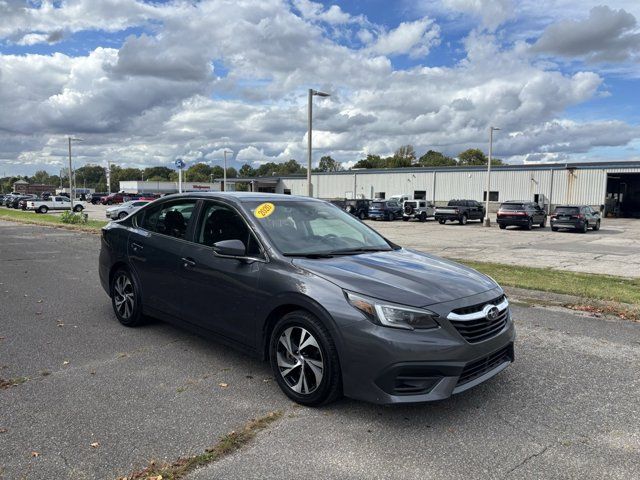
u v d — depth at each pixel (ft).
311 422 11.67
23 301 23.81
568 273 34.86
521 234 83.87
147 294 17.81
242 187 232.53
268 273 13.32
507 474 9.64
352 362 11.42
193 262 15.55
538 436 11.18
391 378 11.02
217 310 14.78
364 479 9.42
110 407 12.28
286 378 12.93
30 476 9.33
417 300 11.46
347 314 11.51
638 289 28.07
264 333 13.48
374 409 12.41
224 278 14.42
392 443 10.75
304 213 16.14
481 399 13.14
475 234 81.97
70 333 18.44
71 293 25.73
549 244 64.75
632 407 12.75
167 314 16.96
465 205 113.80
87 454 10.12
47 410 12.07
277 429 11.30
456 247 58.54
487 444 10.77
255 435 11.01
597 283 30.19
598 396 13.41
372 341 11.12
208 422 11.57
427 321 11.18
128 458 10.00
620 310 22.77
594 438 11.12
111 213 103.04
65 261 37.99
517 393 13.55
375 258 14.20
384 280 12.23
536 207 101.86
